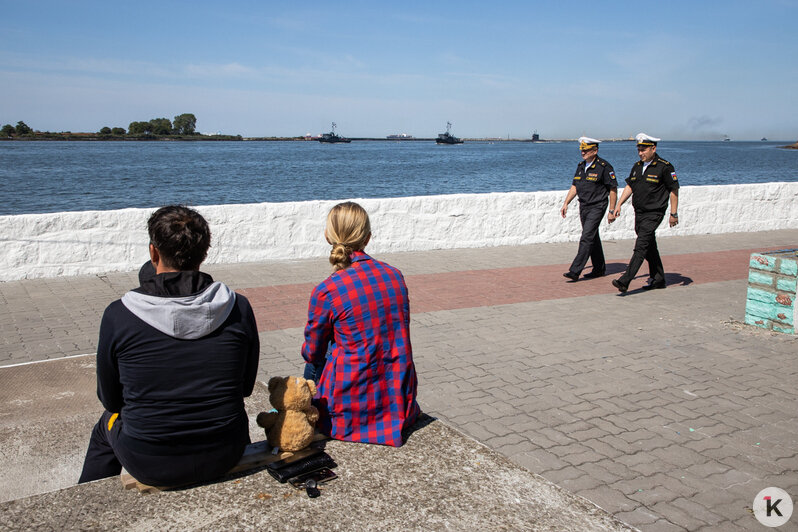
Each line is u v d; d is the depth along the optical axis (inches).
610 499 125.1
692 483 132.0
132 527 87.3
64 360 202.5
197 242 97.0
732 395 181.0
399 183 1975.9
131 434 93.0
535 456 143.2
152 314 90.1
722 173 2516.0
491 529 91.4
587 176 329.1
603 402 175.5
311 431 109.6
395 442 115.2
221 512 91.9
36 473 135.8
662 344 228.4
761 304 247.3
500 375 196.2
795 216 552.4
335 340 117.5
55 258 320.8
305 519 91.2
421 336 236.7
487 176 2381.9
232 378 97.2
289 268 355.6
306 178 2185.0
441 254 410.9
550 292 310.0
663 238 493.4
